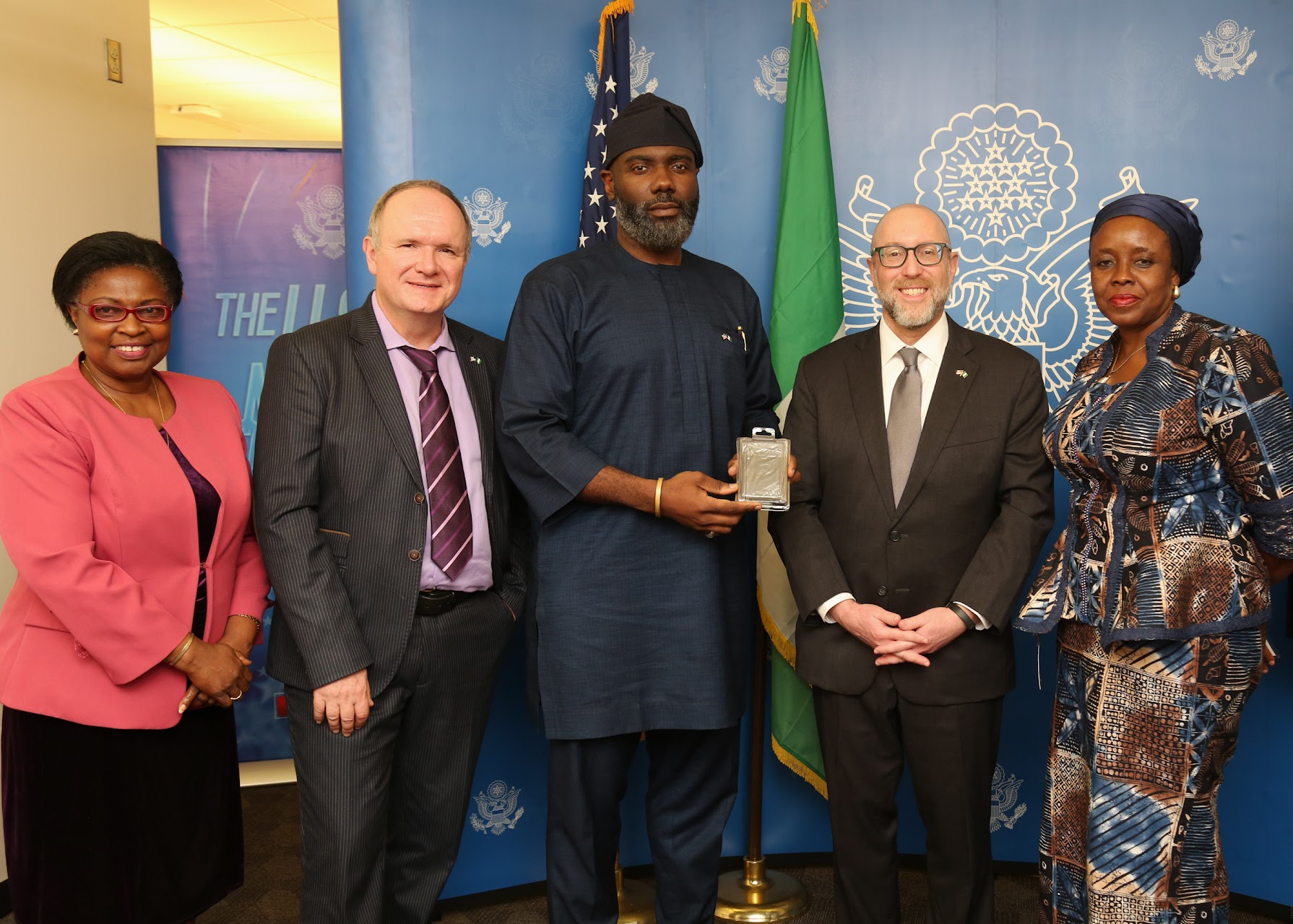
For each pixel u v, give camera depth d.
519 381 2.20
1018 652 3.01
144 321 1.93
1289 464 1.89
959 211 3.03
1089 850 2.04
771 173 3.07
